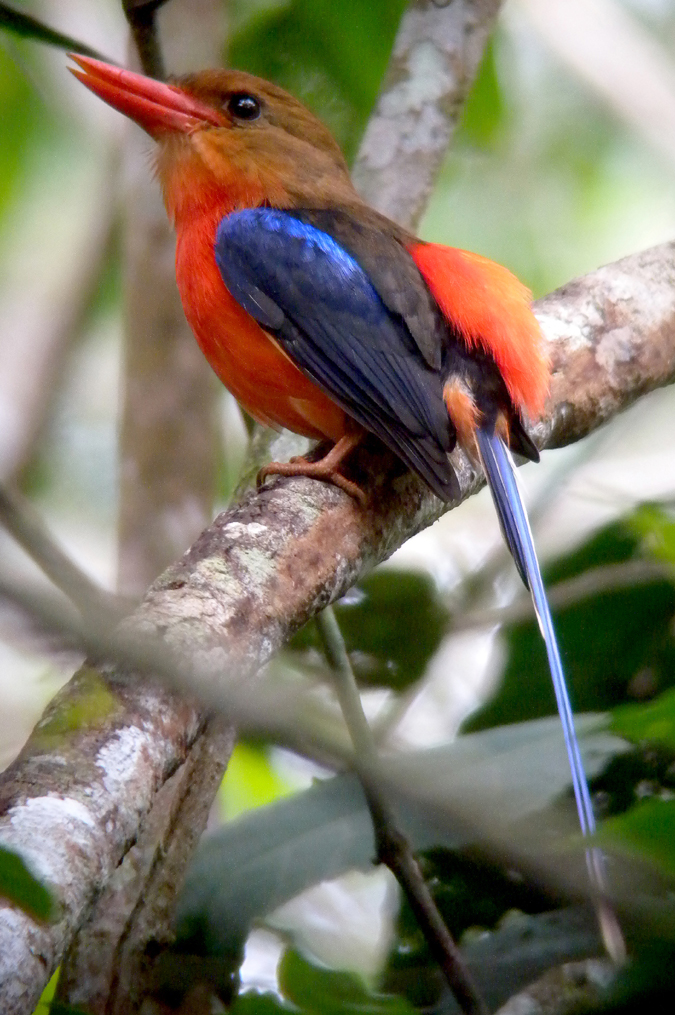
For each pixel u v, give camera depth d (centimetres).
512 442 854
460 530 1275
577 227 1440
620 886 524
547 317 900
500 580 1059
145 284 1155
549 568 963
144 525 1138
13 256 1427
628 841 469
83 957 698
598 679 902
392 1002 582
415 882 687
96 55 869
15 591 412
